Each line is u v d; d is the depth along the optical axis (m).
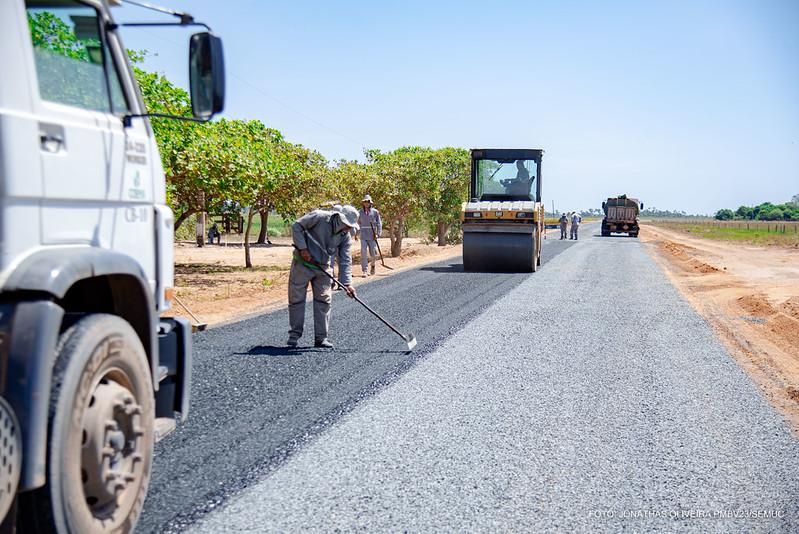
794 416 5.80
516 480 4.25
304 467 4.38
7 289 2.60
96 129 3.22
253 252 29.31
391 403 5.87
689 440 5.09
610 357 7.86
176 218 17.56
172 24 3.47
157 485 4.02
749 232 70.31
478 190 19.62
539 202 19.52
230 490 3.98
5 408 2.45
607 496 4.04
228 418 5.34
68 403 2.72
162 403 3.92
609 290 14.42
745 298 13.67
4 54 2.70
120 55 3.55
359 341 8.56
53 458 2.64
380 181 26.06
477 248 18.36
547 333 9.27
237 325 9.70
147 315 3.49
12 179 2.65
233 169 15.70
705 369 7.39
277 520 3.62
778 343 9.38
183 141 15.27
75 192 3.03
